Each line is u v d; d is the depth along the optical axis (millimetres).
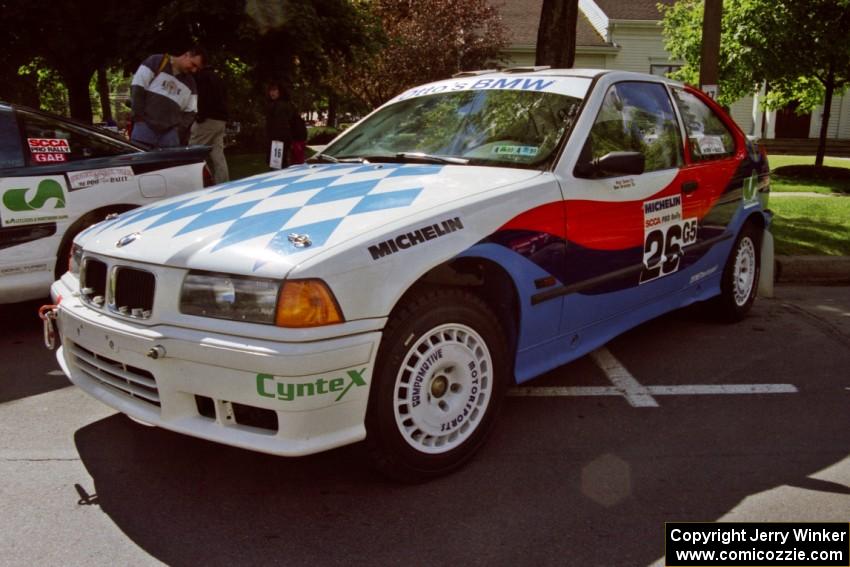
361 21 15906
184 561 2480
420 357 2877
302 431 2564
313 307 2514
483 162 3643
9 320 5281
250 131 24703
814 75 13844
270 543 2580
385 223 2801
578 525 2695
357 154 4062
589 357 4555
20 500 2861
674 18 16031
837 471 3125
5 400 3852
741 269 5215
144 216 3254
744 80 13828
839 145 23859
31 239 4758
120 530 2662
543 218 3301
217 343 2562
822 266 6809
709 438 3438
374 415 2760
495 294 3248
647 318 4215
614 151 3816
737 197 4902
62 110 25438
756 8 12969
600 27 25891
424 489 2949
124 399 2922
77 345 3154
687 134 4523
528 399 3891
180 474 3070
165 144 6770
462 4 21094
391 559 2488
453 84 4371
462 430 3086
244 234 2789
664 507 2824
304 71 15711
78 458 3209
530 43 25125
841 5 12273
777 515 2783
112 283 2895
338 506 2816
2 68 15766
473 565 2461
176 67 6723
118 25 13586
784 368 4371
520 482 3008
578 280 3531
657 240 4059
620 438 3430
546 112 3787
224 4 12953
